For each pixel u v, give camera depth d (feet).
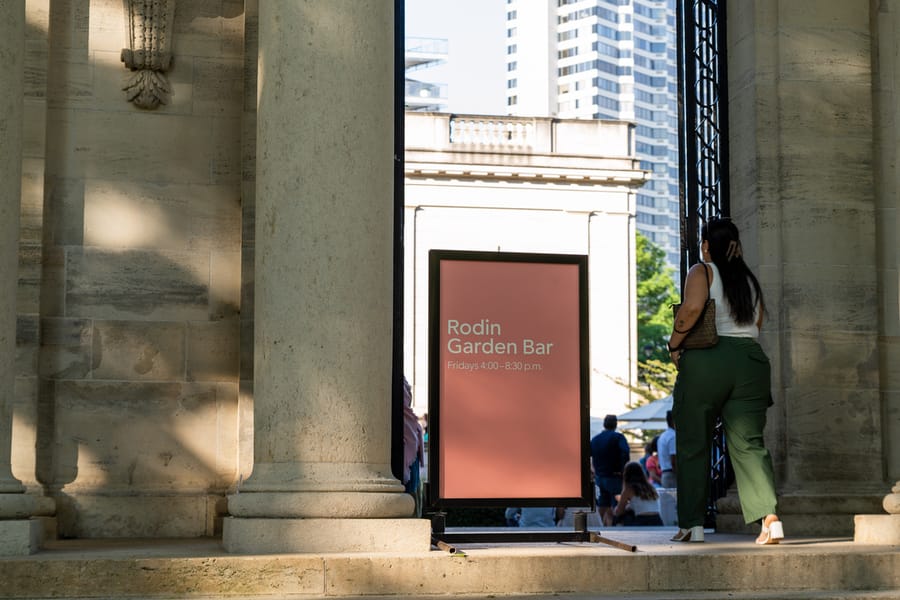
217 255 40.91
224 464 40.37
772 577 32.04
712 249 37.60
